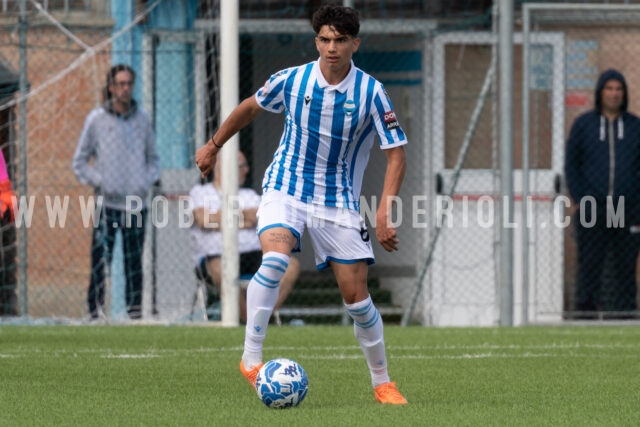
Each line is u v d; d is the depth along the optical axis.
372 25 49.03
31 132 45.81
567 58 48.81
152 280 44.59
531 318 48.12
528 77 43.06
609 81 44.34
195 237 42.53
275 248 20.08
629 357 29.56
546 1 49.12
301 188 20.06
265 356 29.41
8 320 41.50
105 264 42.62
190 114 46.47
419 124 51.38
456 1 49.31
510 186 41.59
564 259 48.31
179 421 18.27
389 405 20.28
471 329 39.19
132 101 42.69
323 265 20.30
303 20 48.84
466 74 49.44
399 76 51.84
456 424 18.05
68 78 45.81
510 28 41.38
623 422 18.58
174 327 38.75
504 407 20.19
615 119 44.50
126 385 23.02
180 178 46.34
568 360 28.75
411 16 49.38
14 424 17.97
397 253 52.53
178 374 24.95
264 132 56.59
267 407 19.83
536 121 47.38
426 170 49.69
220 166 42.38
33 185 46.12
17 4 44.66
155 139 43.50
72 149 46.19
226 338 34.28
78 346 31.61
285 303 50.31
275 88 20.12
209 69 46.81
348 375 25.16
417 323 49.94
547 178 48.41
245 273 43.47
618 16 48.03
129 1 46.00
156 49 46.19
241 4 49.00
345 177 20.12
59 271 46.50
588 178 44.59
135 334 35.69
